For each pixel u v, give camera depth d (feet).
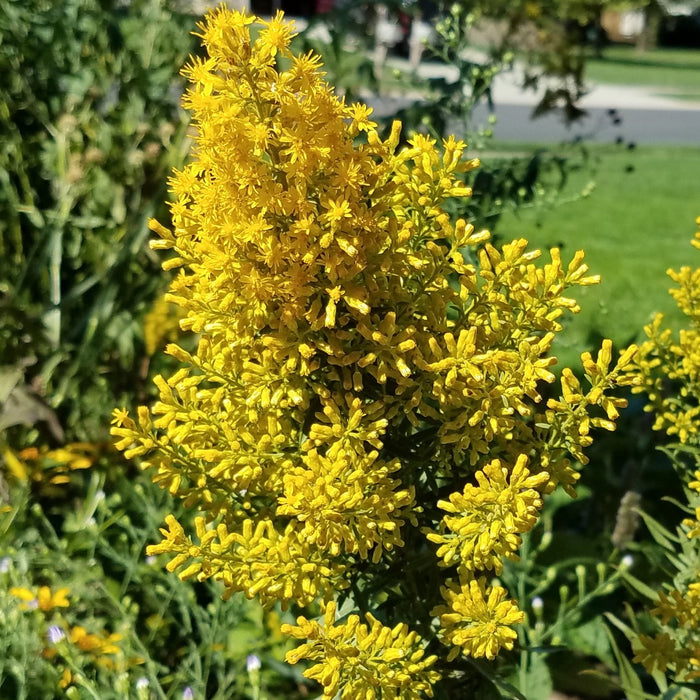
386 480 5.56
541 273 5.53
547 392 10.04
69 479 9.63
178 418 5.65
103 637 8.04
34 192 10.89
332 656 5.29
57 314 10.20
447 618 5.33
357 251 5.19
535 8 11.72
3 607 7.48
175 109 11.07
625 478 10.11
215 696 7.79
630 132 42.98
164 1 10.89
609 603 9.36
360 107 5.27
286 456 5.75
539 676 7.96
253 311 5.37
